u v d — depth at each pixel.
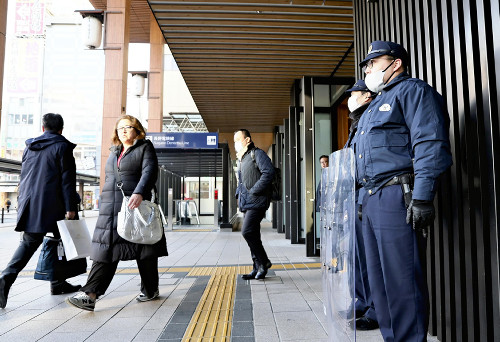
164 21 5.83
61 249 3.57
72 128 44.75
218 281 4.21
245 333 2.57
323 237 2.31
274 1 5.37
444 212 2.41
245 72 7.85
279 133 12.40
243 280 4.25
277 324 2.74
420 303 1.93
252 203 4.22
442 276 2.47
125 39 8.05
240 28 6.05
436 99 1.92
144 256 3.17
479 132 2.03
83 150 44.56
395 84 2.11
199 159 13.78
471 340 2.12
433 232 2.57
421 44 2.75
